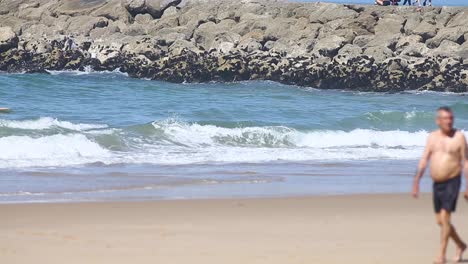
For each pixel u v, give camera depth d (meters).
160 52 98.56
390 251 20.80
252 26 106.00
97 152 43.06
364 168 40.28
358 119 60.41
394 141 52.09
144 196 29.97
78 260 19.48
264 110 66.81
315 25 105.19
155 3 114.62
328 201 29.03
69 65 97.62
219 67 92.62
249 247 21.09
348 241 22.00
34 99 70.25
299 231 23.39
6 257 19.73
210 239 22.08
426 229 23.92
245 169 38.75
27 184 32.72
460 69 91.69
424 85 90.00
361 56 93.81
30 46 100.44
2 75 87.94
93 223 24.31
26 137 44.03
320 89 90.06
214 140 48.50
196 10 113.19
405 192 31.94
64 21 114.06
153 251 20.50
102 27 111.94
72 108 64.75
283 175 36.75
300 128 53.91
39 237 22.16
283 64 92.69
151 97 75.75
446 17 105.06
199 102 72.19
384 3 115.75
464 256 20.42
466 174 19.78
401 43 99.44
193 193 30.86
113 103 69.31
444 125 19.84
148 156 42.34
